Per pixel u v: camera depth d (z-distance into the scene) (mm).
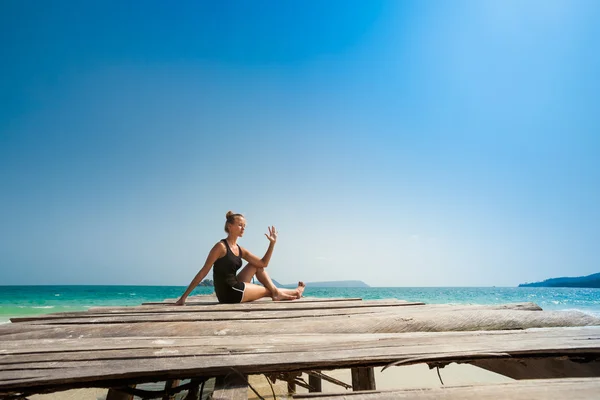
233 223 5062
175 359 1748
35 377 1512
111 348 1979
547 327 2723
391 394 1293
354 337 2287
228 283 4789
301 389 6551
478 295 58719
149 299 41406
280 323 2748
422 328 2650
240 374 1608
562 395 1298
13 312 24906
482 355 1803
